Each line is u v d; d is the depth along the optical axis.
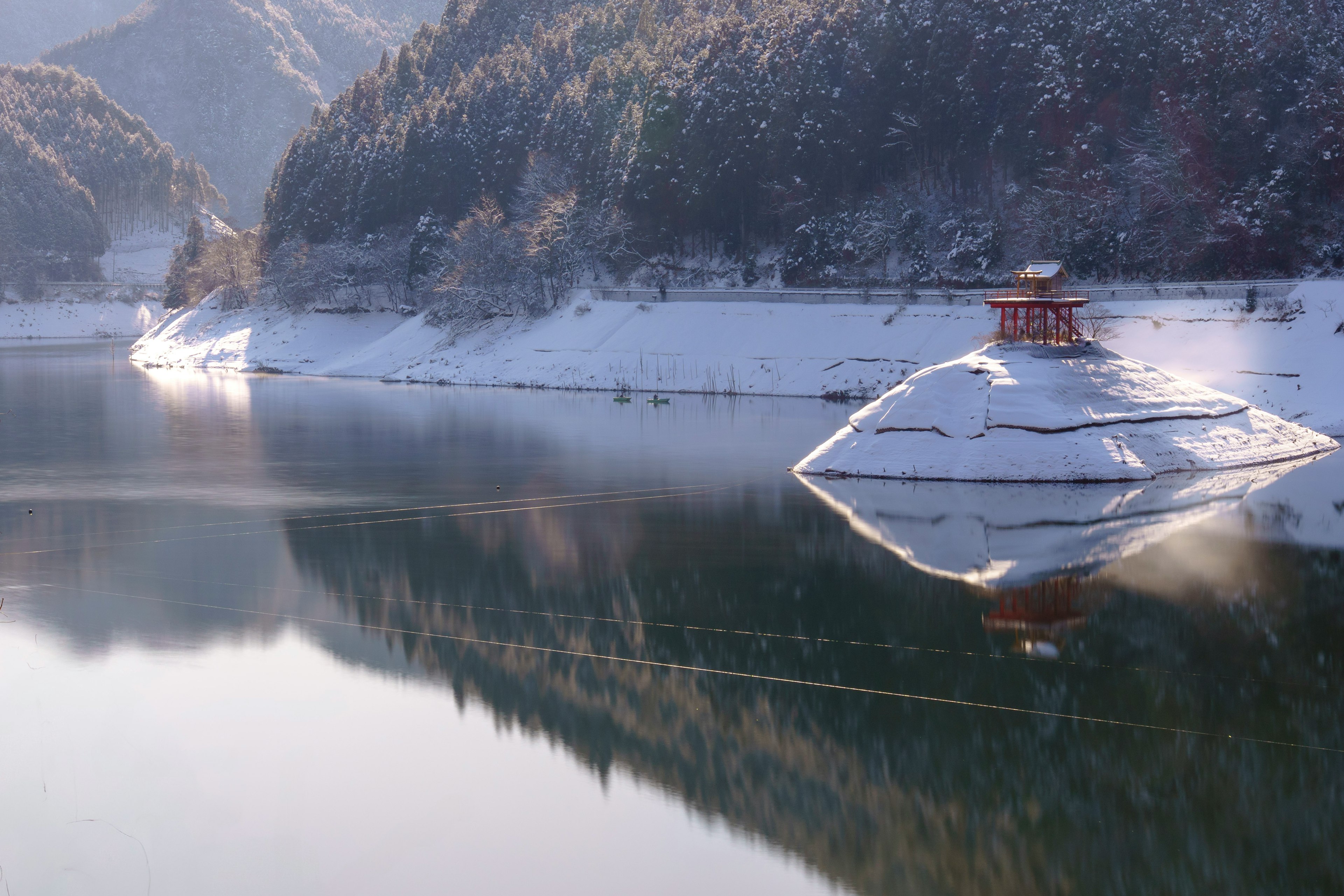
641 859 17.64
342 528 41.97
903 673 25.73
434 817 18.97
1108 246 98.06
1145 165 97.19
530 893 16.64
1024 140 108.56
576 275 130.62
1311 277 87.62
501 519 43.56
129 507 46.16
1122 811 19.17
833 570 34.94
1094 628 28.81
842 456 54.41
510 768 20.78
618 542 39.12
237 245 187.38
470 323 127.75
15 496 48.94
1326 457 56.41
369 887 16.81
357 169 172.50
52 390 108.69
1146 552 36.53
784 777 20.44
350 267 153.62
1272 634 28.03
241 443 67.19
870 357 94.00
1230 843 18.12
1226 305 79.00
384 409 87.81
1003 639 27.98
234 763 20.92
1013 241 106.12
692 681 25.33
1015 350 55.50
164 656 26.94
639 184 128.50
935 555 36.69
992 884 17.00
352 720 23.02
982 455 50.91
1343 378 67.81
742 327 104.56
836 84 121.44
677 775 20.66
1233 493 46.66
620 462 58.66
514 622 29.78
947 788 20.09
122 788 19.86
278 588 33.19
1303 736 22.02
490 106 167.12
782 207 117.62
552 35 197.38
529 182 142.62
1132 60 104.94
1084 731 22.34
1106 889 16.89
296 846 17.95
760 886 16.95
